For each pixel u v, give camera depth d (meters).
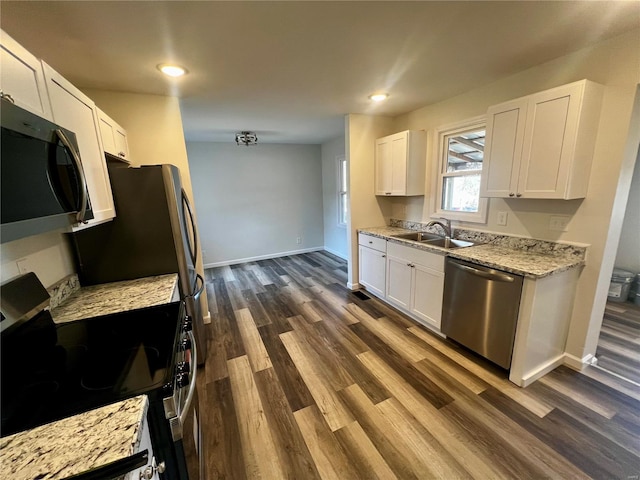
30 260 1.38
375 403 1.83
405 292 2.97
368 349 2.45
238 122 3.64
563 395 1.83
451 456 1.46
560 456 1.43
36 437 0.63
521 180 2.02
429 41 1.68
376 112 3.36
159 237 2.00
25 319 1.03
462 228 2.84
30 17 1.30
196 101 2.69
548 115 1.83
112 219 1.88
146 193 1.93
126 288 1.78
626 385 1.90
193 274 2.32
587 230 1.93
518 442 1.51
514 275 1.85
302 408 1.82
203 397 1.95
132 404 0.74
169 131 2.56
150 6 1.27
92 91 2.30
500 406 1.76
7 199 0.73
